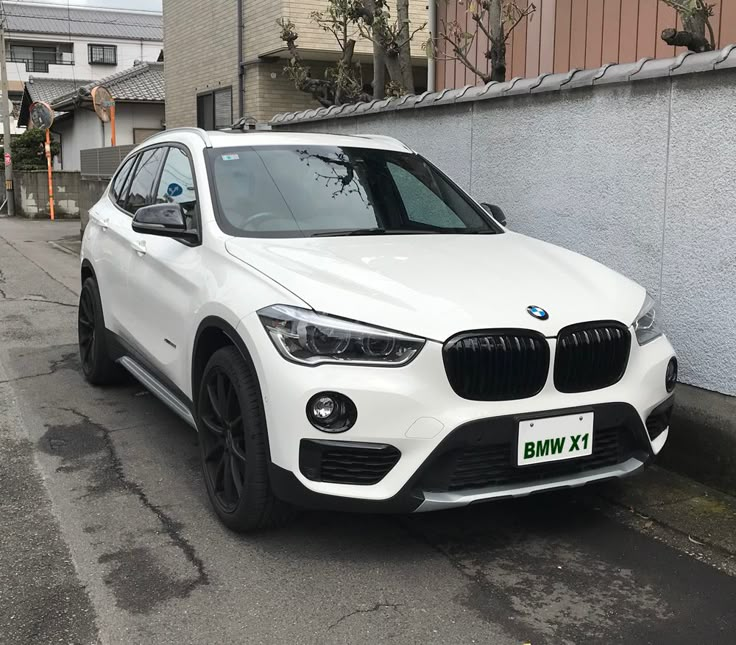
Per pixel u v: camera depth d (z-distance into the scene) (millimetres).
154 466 4516
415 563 3455
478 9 7852
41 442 4887
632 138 4715
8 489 4176
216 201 4184
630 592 3244
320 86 9859
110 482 4285
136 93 24641
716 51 4227
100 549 3529
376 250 3859
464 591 3236
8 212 25875
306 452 3156
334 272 3480
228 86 15000
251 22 14133
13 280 11336
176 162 4871
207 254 3971
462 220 4688
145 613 3037
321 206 4352
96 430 5102
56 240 17406
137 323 4801
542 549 3604
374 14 8078
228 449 3633
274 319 3273
